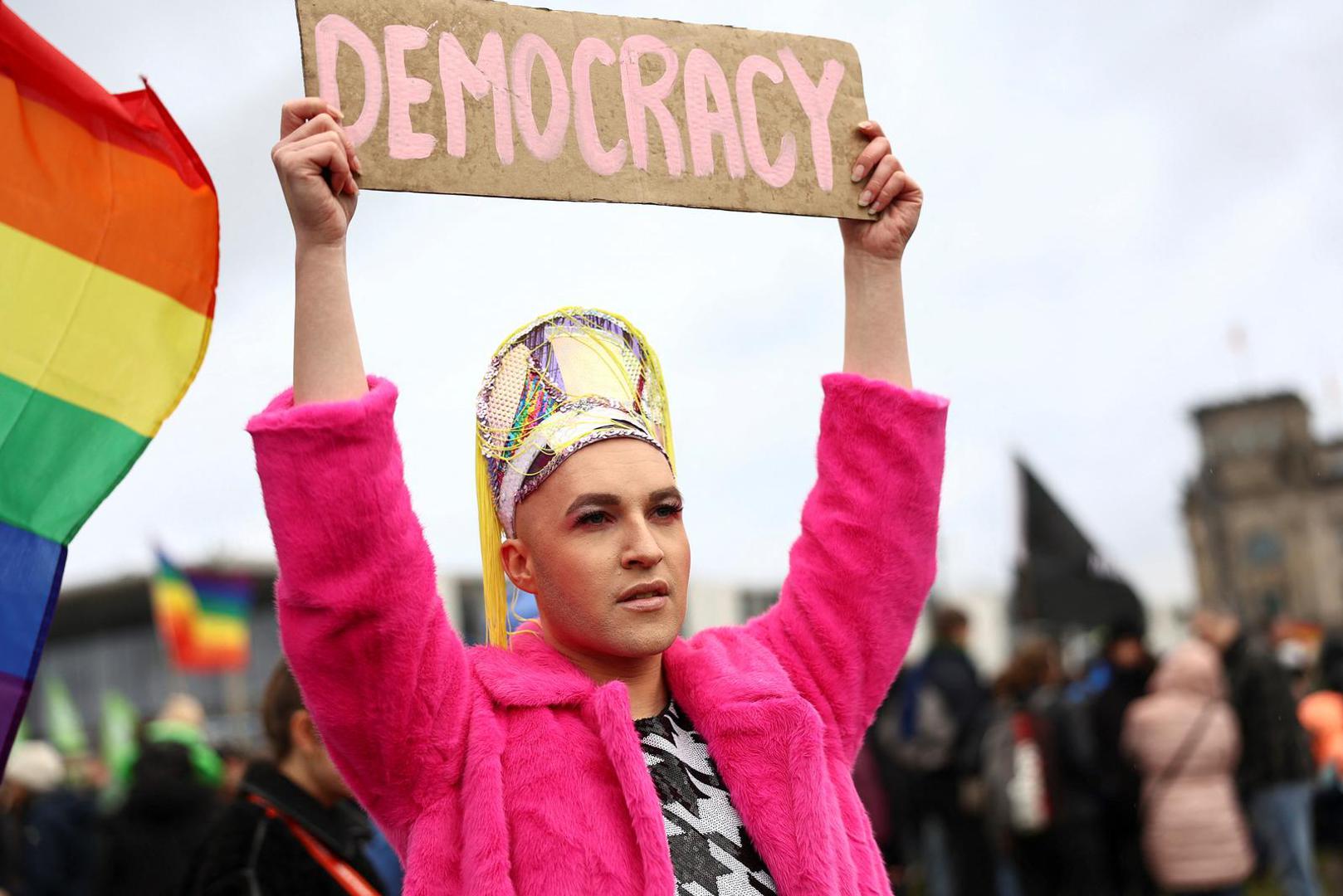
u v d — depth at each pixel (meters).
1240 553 30.06
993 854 7.62
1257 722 6.84
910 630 2.09
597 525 1.84
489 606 1.95
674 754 1.86
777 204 2.05
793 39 2.13
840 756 1.99
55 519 1.89
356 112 1.81
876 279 2.14
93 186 1.95
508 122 1.89
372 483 1.71
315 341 1.76
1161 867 6.34
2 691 1.84
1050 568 9.41
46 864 6.61
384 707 1.73
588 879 1.70
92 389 1.92
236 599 12.21
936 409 2.06
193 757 5.34
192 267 1.97
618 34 2.00
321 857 2.98
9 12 1.88
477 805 1.72
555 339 1.96
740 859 1.81
